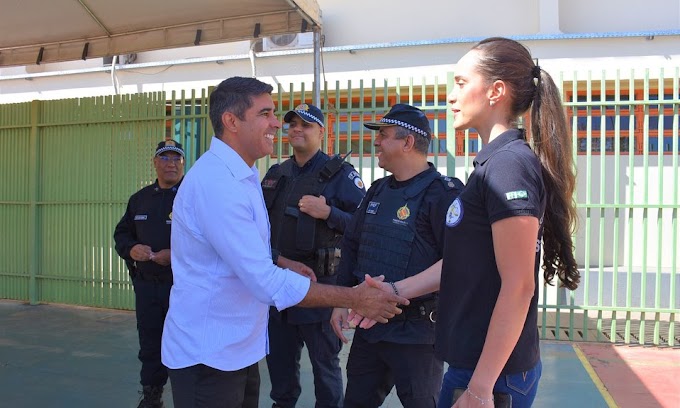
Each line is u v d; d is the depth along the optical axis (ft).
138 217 12.84
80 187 23.48
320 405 10.94
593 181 25.71
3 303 24.30
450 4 29.99
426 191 8.42
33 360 16.61
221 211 6.75
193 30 20.39
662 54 26.58
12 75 36.42
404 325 8.13
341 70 30.04
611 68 26.86
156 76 33.47
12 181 24.72
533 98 5.59
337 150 19.43
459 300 5.57
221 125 7.27
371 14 30.83
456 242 5.60
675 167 17.66
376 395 8.87
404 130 8.55
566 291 19.60
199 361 6.94
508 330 4.94
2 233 24.95
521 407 5.48
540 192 5.19
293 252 11.10
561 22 28.76
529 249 4.98
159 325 12.54
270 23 19.24
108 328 20.22
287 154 21.93
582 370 15.76
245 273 6.76
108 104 22.81
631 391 14.21
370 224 8.70
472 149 24.20
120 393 14.06
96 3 19.24
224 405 7.13
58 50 22.85
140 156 22.40
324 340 10.80
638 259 25.05
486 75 5.57
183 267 7.18
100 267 23.25
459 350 5.53
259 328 7.45
